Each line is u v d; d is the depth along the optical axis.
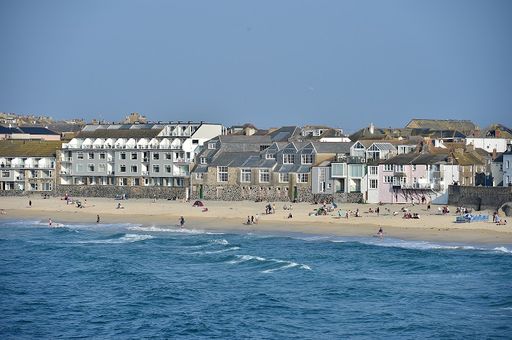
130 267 143.62
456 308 111.31
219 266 142.50
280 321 108.19
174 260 149.38
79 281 133.88
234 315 111.31
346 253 149.25
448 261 138.75
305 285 126.06
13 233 188.62
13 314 114.75
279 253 152.00
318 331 103.94
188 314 112.31
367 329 104.06
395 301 115.50
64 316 113.50
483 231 161.38
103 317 112.62
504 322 105.00
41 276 138.25
